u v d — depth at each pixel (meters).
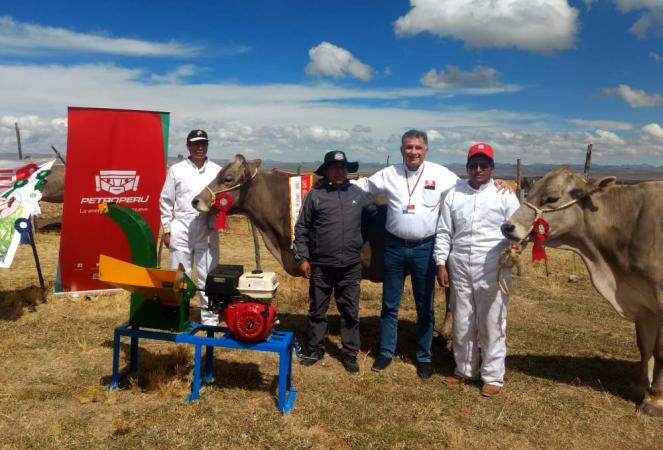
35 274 8.61
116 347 4.19
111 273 3.99
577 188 4.38
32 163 6.78
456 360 4.74
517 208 4.39
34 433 3.51
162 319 4.15
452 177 4.81
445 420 3.96
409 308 7.34
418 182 4.74
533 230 4.32
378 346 5.73
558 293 8.30
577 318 6.97
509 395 4.46
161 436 3.53
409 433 3.71
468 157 4.40
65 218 6.96
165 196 5.71
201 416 3.82
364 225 5.27
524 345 5.84
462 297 4.57
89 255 7.18
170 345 5.37
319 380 4.64
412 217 4.70
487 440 3.69
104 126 7.01
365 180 5.03
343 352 4.98
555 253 12.70
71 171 6.91
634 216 4.30
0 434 3.50
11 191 6.61
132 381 4.23
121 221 4.07
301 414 3.93
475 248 4.42
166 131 7.36
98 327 5.88
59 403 3.99
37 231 13.41
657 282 4.18
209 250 5.88
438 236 4.64
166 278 3.92
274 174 5.74
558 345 5.86
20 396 4.06
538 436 3.79
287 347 4.04
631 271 4.34
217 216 5.43
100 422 3.71
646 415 4.14
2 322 5.94
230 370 4.76
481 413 4.11
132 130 7.14
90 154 6.98
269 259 11.31
